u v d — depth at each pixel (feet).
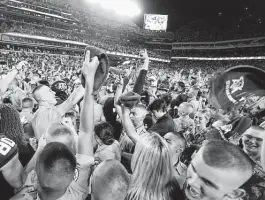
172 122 13.25
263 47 191.21
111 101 15.30
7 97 23.16
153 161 5.75
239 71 6.07
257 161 8.09
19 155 8.55
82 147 7.28
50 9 180.86
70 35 189.16
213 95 6.45
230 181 4.61
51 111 11.60
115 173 5.48
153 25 233.14
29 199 6.29
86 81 6.77
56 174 5.22
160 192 5.68
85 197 6.98
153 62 242.58
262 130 8.22
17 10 162.09
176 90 35.70
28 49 156.66
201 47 237.86
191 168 5.12
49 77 47.96
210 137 10.78
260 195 7.77
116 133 15.29
